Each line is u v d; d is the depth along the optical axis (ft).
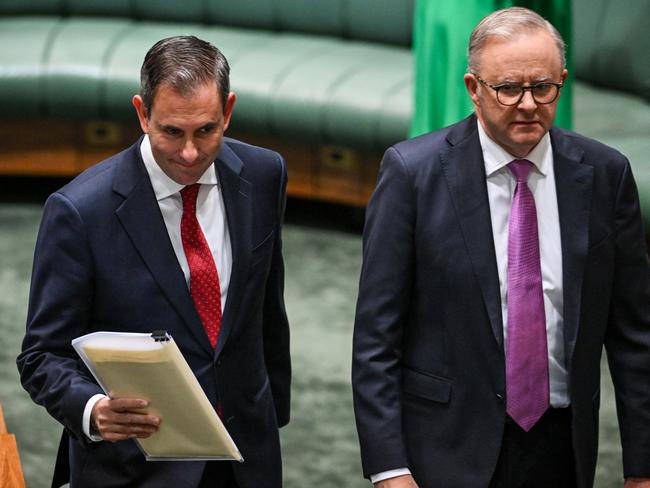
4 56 75.61
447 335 31.40
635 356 32.63
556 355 31.42
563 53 29.76
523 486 31.96
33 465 50.31
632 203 32.09
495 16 29.86
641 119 65.87
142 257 29.81
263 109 71.77
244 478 31.55
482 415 31.35
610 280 31.94
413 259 31.65
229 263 30.73
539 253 31.22
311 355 59.11
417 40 48.78
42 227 29.89
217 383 30.60
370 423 31.42
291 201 77.25
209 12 81.61
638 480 32.96
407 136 67.92
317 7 79.15
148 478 30.73
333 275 67.56
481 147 31.35
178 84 27.27
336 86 70.90
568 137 31.89
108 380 27.30
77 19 82.58
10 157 77.77
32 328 29.66
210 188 30.48
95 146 77.30
